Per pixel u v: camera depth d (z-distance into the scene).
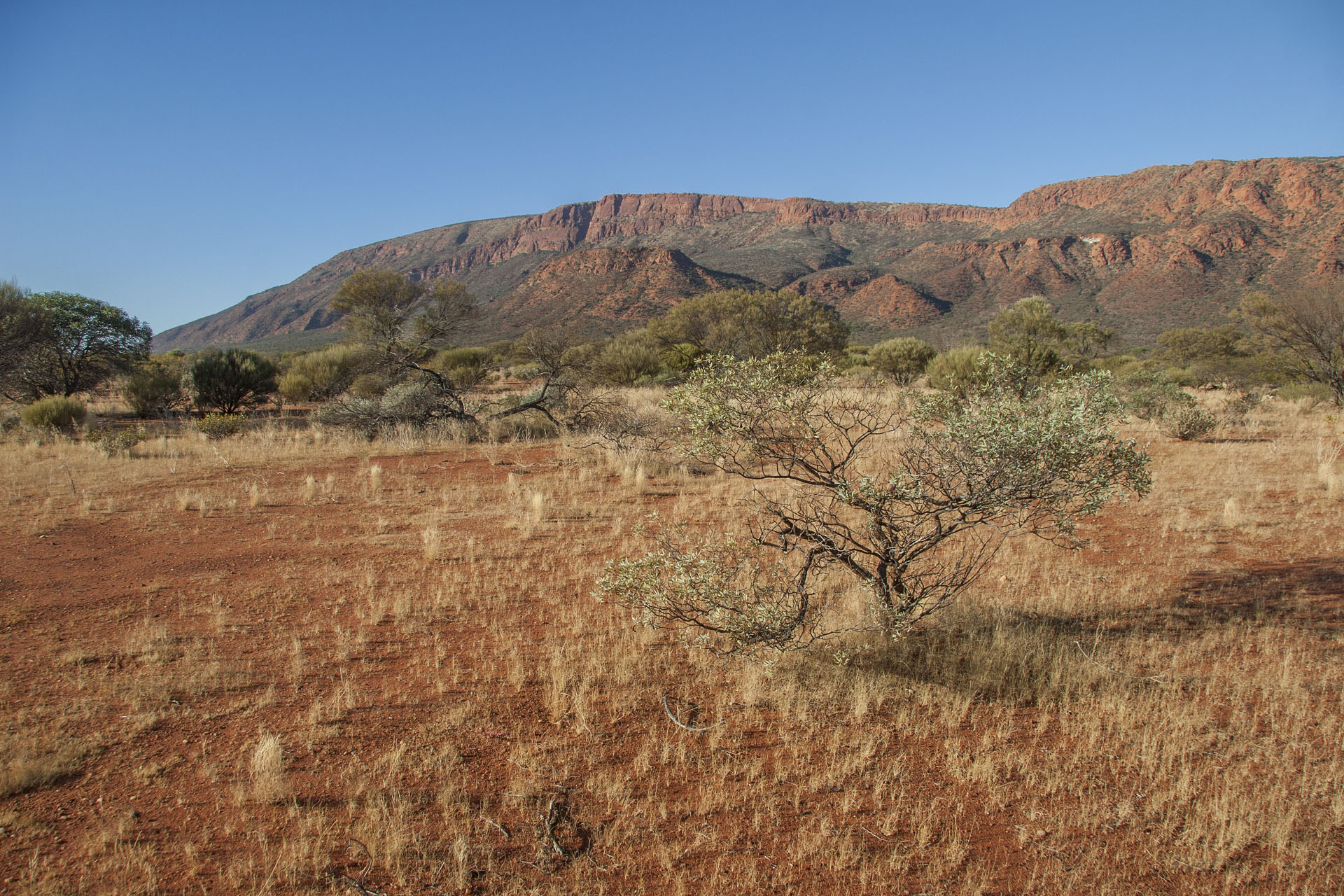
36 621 4.86
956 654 4.46
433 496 9.20
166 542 6.98
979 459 4.04
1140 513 7.91
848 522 6.90
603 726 3.69
